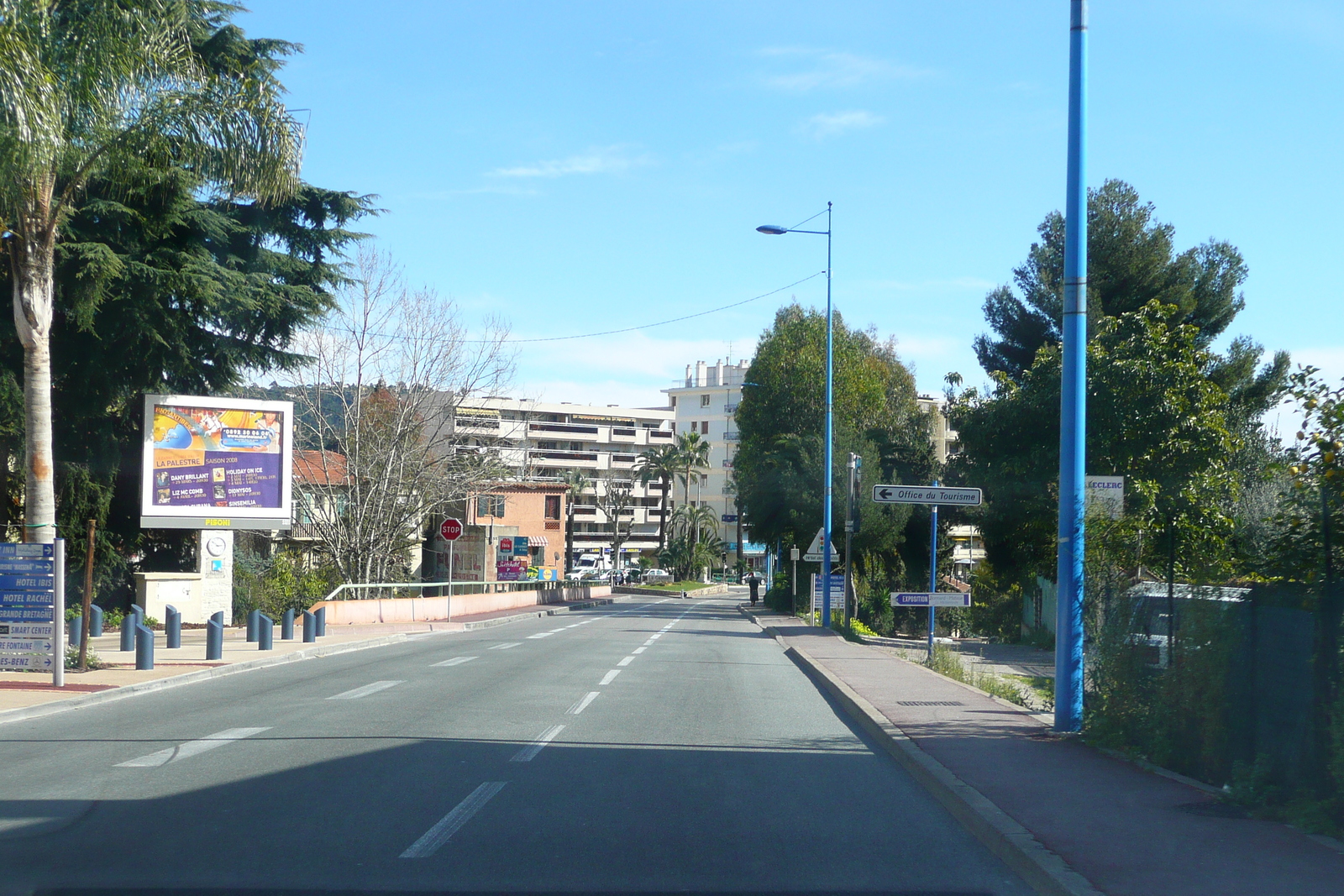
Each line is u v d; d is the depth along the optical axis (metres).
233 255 26.80
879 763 9.95
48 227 16.00
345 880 5.89
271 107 17.19
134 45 15.76
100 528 25.95
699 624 36.56
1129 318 25.45
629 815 7.56
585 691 15.10
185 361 25.66
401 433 36.38
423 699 14.01
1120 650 10.10
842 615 34.09
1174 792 8.06
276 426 25.64
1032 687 17.39
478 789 8.35
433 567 63.03
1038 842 6.53
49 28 15.18
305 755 9.75
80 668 16.12
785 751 10.51
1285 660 7.66
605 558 107.31
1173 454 23.62
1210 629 8.52
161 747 10.14
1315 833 6.80
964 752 9.80
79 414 24.64
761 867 6.31
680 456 98.81
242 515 25.23
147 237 23.44
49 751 9.95
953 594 20.06
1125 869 5.96
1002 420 28.92
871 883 6.05
